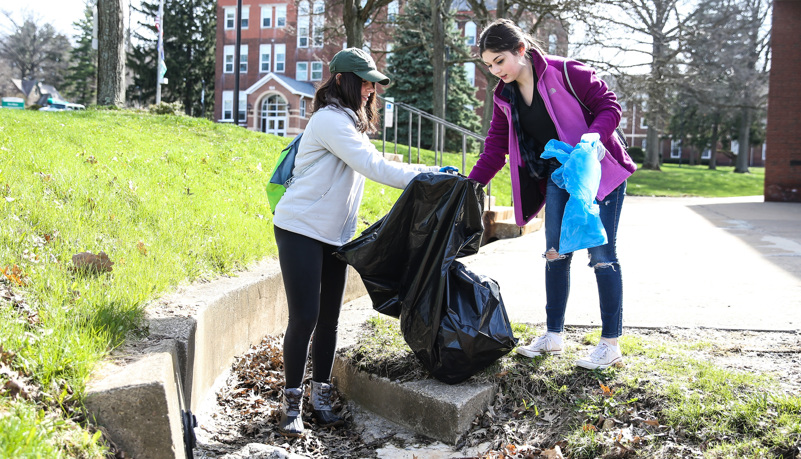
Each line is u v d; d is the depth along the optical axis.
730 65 33.12
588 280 5.07
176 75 49.47
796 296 4.31
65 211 3.93
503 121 3.24
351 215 3.06
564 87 2.92
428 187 2.95
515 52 2.88
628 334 3.48
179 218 4.63
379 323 3.84
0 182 3.98
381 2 15.71
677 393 2.66
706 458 2.31
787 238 7.39
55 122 6.72
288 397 2.94
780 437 2.29
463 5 33.34
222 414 3.15
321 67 42.41
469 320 2.97
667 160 62.09
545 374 2.99
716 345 3.23
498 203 10.48
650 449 2.42
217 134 8.82
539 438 2.69
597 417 2.66
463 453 2.74
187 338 2.72
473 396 2.89
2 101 41.91
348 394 3.40
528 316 3.97
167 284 3.43
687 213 11.09
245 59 43.97
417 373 3.17
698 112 44.00
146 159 6.02
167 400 2.11
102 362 2.31
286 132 38.25
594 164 2.74
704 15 30.08
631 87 23.08
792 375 2.77
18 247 3.21
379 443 2.93
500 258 6.46
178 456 2.16
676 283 4.88
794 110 14.80
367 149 2.86
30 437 1.74
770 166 15.03
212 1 50.97
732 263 5.71
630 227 8.71
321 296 3.12
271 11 43.19
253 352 3.84
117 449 2.04
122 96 11.92
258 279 4.00
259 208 5.77
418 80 27.66
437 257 2.98
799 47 14.69
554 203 3.04
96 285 3.04
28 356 2.16
